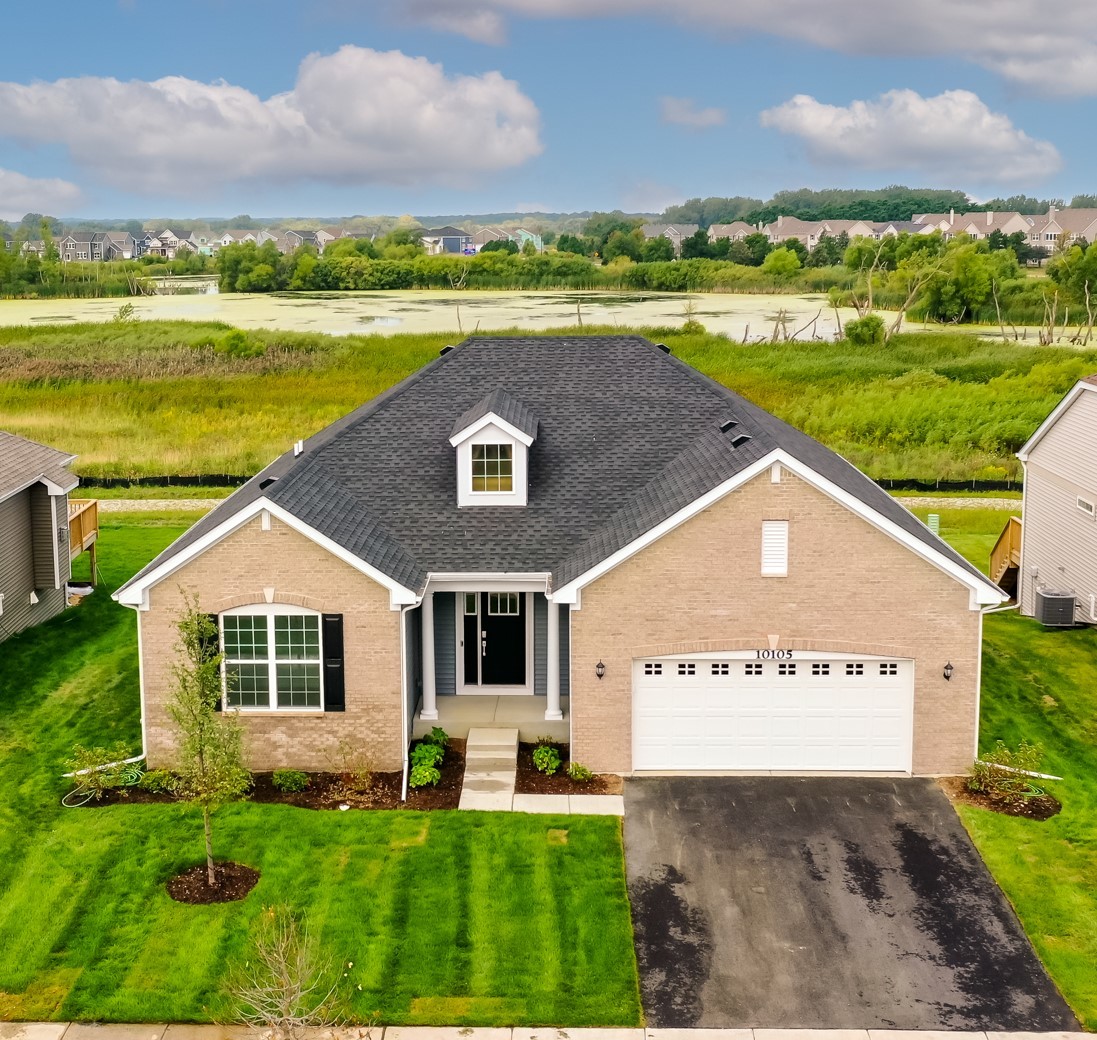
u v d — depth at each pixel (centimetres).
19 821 1912
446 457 2439
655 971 1548
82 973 1526
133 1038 1412
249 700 2095
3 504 2727
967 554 3609
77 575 3322
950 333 8469
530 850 1834
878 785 2061
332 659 2064
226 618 2066
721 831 1903
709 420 2497
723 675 2089
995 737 2269
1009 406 5653
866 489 2427
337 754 2100
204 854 1811
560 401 2561
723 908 1691
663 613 2052
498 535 2269
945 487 4591
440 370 2647
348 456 2438
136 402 6169
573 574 2073
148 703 2088
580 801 2002
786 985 1520
